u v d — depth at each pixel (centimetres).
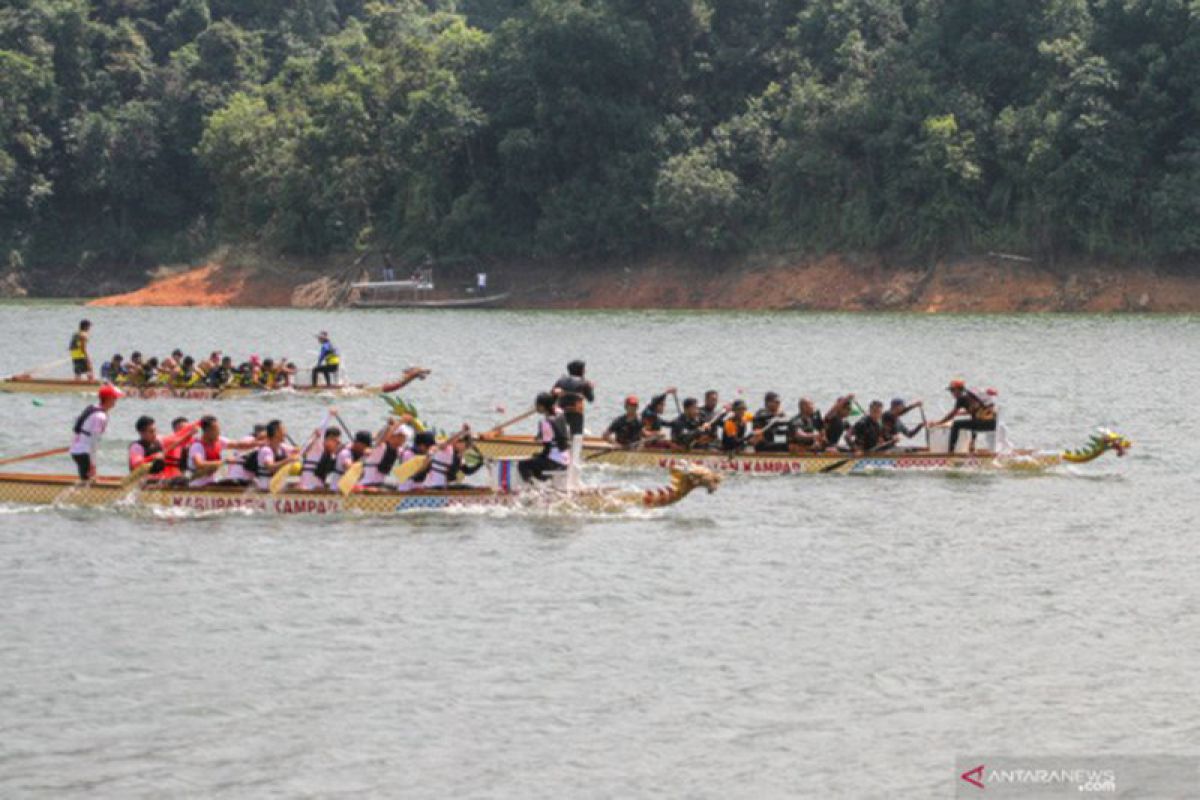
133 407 7344
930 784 2584
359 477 4609
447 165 18788
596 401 7706
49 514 4491
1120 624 3441
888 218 16275
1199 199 14825
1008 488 5150
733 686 3016
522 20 18950
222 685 2991
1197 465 5647
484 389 8175
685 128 18012
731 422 5438
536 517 4553
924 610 3544
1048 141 15338
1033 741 2756
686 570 3906
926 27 16750
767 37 18612
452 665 3119
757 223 17325
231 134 19800
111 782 2550
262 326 14375
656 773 2612
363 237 18938
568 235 17788
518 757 2667
